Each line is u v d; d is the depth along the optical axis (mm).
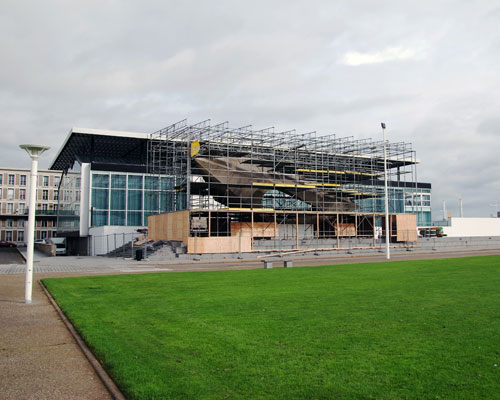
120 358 7398
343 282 18062
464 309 11383
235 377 6473
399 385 6121
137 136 55094
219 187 47281
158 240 45438
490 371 6645
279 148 49188
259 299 13508
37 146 14461
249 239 42781
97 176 54188
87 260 39656
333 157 54438
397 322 9914
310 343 8227
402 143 55344
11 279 21781
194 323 10055
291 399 5680
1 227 90125
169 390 5977
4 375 7004
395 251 49781
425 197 80812
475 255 39219
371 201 69438
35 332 9930
